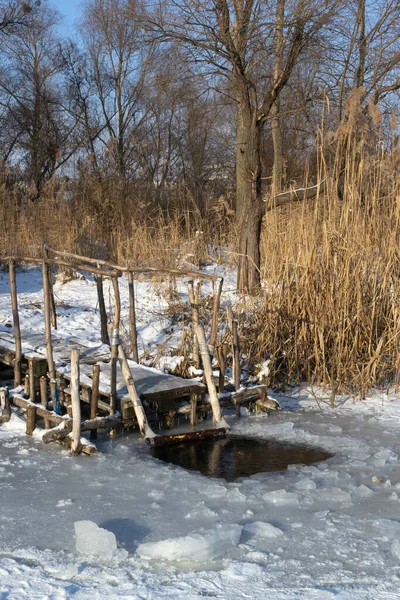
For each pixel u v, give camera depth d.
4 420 7.13
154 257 15.03
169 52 12.63
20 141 30.80
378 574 4.16
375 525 4.83
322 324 8.34
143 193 20.62
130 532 4.72
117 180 19.42
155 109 29.69
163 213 20.06
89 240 16.34
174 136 31.50
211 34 11.99
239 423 7.31
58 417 6.67
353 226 8.55
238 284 12.27
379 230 8.63
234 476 5.91
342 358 8.38
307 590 3.93
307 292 8.52
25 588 3.96
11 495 5.34
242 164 13.79
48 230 17.34
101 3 27.53
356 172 9.04
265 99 12.42
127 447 6.50
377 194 8.64
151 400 6.87
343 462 6.21
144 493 5.41
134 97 30.97
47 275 7.08
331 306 8.35
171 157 32.38
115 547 4.37
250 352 8.53
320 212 9.18
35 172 29.00
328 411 7.74
